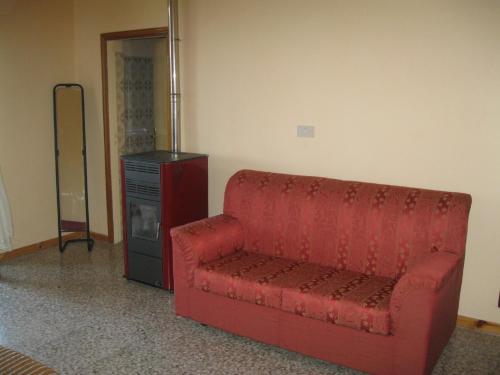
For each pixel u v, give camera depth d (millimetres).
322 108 3693
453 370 2805
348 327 2664
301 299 2768
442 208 2967
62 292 3861
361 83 3496
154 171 3727
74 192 5023
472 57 3084
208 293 3160
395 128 3418
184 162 3842
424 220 2990
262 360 2926
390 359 2578
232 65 4070
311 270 3168
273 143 3979
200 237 3248
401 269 3045
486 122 3102
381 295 2727
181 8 4238
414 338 2492
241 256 3438
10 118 4469
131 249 3998
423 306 2443
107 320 3400
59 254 4734
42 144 4754
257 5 3859
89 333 3217
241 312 3039
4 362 2041
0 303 3648
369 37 3412
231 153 4215
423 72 3258
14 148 4531
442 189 3314
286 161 3939
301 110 3793
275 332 2926
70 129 4918
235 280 3002
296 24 3701
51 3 4684
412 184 3418
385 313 2539
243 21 3947
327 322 2723
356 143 3592
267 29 3844
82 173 5047
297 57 3740
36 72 4629
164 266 3830
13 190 4570
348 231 3205
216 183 4340
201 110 4312
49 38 4703
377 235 3111
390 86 3389
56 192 4895
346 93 3568
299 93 3779
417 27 3230
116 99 4934
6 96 4414
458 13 3086
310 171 3836
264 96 3955
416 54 3262
